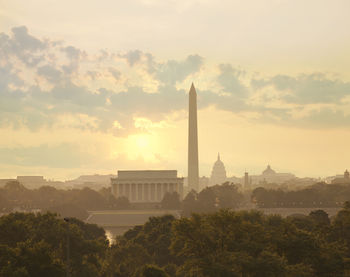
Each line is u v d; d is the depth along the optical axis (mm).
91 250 168875
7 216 173125
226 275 127000
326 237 176875
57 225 172375
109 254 189250
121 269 167875
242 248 141000
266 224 198875
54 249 165750
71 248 164000
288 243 139750
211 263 132500
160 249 190500
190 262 138500
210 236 145625
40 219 189875
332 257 139375
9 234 164375
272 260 128000
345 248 147375
